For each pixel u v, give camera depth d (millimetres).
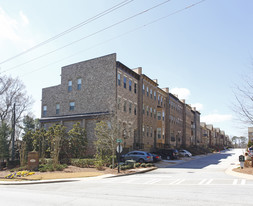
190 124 69812
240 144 161375
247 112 20891
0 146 26578
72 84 35594
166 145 46906
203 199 8992
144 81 39469
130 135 31359
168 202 8516
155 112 43844
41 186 14047
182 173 20312
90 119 31094
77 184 14414
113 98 31016
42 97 39281
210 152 68125
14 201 9359
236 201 8570
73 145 26203
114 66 31766
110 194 10391
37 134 27719
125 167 22312
